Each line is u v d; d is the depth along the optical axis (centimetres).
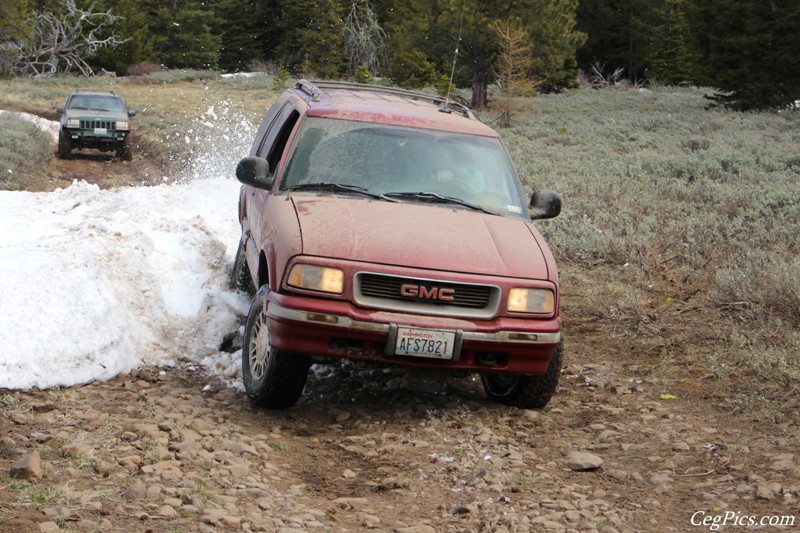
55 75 5128
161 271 796
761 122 2712
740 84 3084
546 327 566
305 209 592
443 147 667
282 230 575
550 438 562
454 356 548
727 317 827
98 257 735
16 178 1852
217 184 1290
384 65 5066
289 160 646
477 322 554
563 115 3180
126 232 809
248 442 521
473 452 524
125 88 4500
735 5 2973
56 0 5191
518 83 3078
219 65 6278
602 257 1108
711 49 3130
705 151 2033
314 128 662
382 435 550
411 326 539
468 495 459
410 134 670
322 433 559
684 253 1060
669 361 727
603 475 496
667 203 1361
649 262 1013
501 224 616
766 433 557
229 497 426
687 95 3897
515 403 622
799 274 847
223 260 849
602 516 431
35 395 576
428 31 3378
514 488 465
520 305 559
